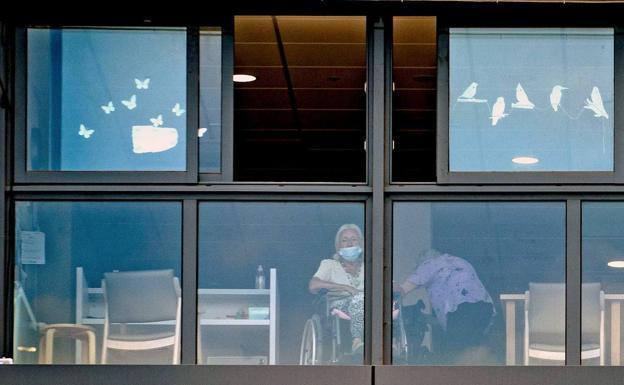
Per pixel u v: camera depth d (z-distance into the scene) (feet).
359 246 80.12
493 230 80.12
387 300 79.66
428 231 80.12
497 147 80.84
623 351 79.10
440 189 80.18
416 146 84.02
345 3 80.48
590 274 79.77
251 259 80.12
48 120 80.84
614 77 81.46
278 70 98.27
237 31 87.66
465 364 79.20
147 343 79.41
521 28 81.76
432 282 79.77
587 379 77.41
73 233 80.07
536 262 79.97
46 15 81.35
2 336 78.84
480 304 79.71
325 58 92.22
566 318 79.41
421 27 82.84
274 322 79.61
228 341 79.51
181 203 80.33
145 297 79.71
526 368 77.61
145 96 81.25
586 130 81.05
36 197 80.02
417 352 79.36
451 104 81.30
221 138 81.05
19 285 79.61
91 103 81.20
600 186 80.33
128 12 81.56
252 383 77.71
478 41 81.82
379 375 77.46
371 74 81.05
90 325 79.51
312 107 103.40
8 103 80.38
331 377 77.51
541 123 81.20
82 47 81.61
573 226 80.02
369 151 80.64
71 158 80.59
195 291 79.66
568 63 81.61
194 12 81.71
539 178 80.38
